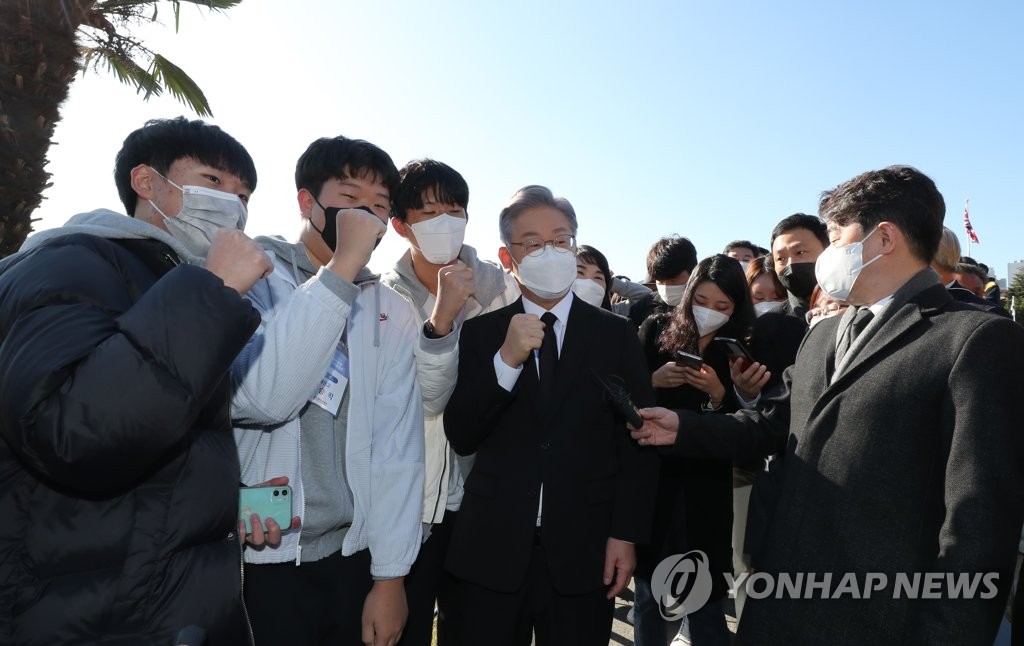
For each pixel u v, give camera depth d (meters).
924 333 1.54
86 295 1.02
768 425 2.09
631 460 2.09
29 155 4.44
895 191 1.65
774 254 3.41
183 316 1.00
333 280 1.55
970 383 1.40
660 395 2.90
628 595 3.94
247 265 1.18
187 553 1.12
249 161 1.63
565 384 2.07
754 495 2.28
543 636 2.02
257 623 1.66
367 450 1.82
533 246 2.10
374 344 1.91
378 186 1.85
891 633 1.46
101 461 0.94
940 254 2.69
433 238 2.23
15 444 0.93
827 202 1.80
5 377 0.92
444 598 2.26
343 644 1.78
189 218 1.48
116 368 0.93
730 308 2.85
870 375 1.58
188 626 1.01
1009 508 1.33
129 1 5.17
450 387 2.09
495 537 1.97
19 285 1.00
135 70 5.98
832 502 1.57
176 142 1.49
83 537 1.01
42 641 0.98
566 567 1.95
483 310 2.61
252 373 1.53
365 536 1.81
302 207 1.90
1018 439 1.37
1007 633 2.09
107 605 1.02
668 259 3.50
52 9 4.58
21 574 1.01
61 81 4.59
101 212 1.24
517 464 2.02
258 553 1.62
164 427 0.96
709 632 2.70
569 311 2.22
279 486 1.57
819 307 2.74
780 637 1.61
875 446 1.53
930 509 1.46
